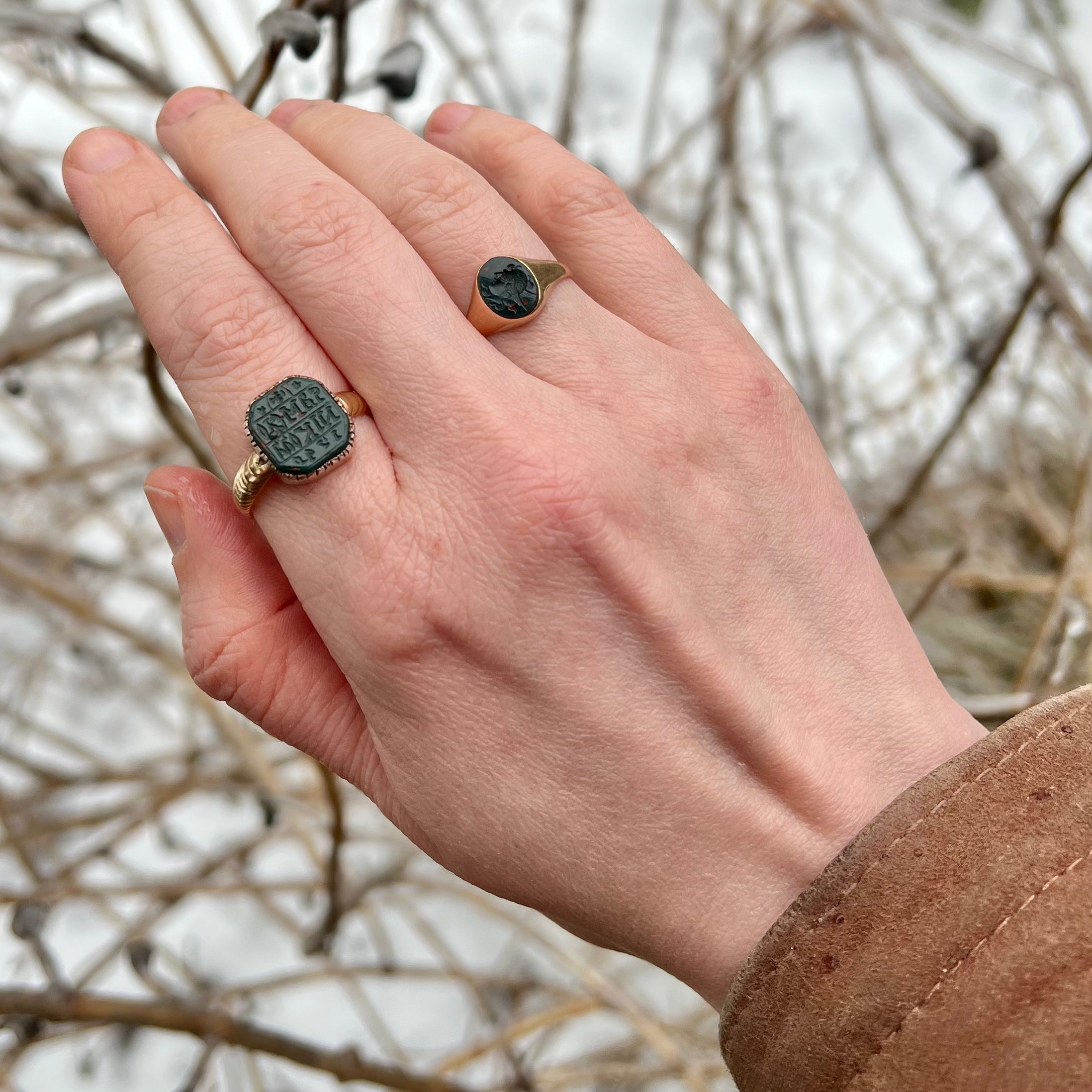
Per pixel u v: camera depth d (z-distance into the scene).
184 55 0.55
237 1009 0.46
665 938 0.20
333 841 0.35
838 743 0.20
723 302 0.22
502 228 0.20
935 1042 0.16
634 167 0.59
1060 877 0.17
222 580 0.21
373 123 0.21
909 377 0.57
